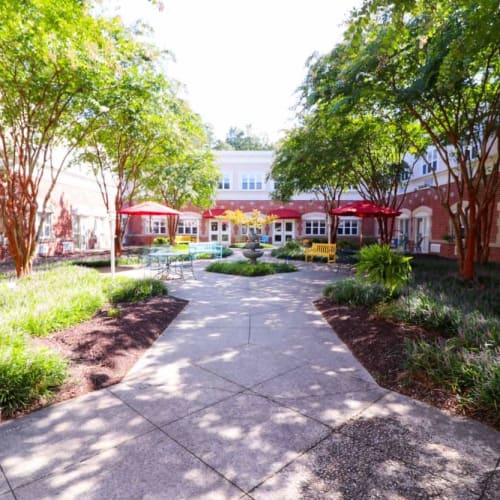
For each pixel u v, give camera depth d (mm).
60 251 16859
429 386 3174
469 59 5406
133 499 1901
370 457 2250
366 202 11852
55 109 7805
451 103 7578
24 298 5438
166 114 9891
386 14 5066
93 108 8391
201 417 2734
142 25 8211
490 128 7254
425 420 2691
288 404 2943
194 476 2080
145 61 8570
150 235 26344
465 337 3777
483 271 8742
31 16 5031
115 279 7828
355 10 3717
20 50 6047
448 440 2436
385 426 2605
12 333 3768
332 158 10625
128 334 4516
